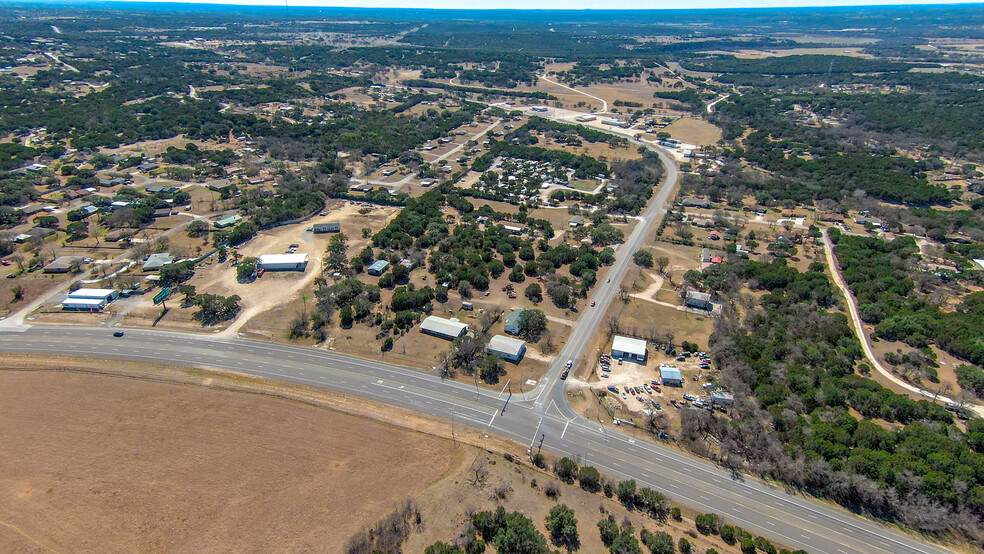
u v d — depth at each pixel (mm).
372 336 149125
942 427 109438
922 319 146250
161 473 99562
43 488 95625
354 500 95625
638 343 143750
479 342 143375
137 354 136625
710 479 104750
